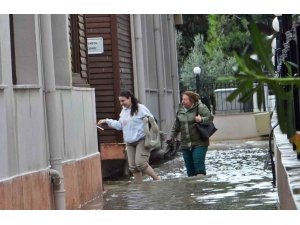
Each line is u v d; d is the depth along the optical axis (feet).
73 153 44.27
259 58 8.32
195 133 57.00
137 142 57.00
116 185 55.16
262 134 122.42
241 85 8.43
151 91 87.76
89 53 69.97
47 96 39.83
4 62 33.73
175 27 118.11
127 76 75.15
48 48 39.88
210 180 53.62
